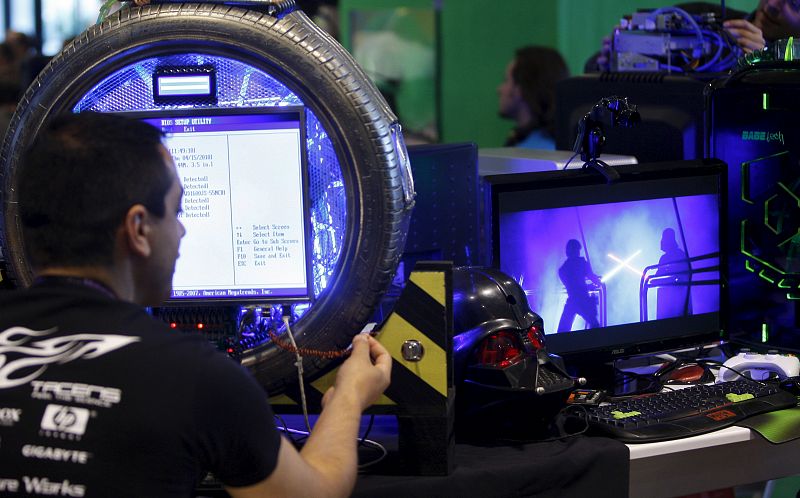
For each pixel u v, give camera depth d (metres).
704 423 1.92
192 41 1.77
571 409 1.98
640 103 2.64
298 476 1.26
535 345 1.89
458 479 1.71
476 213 2.30
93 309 1.23
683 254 2.27
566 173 2.13
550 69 4.77
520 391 1.81
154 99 1.85
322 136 1.79
